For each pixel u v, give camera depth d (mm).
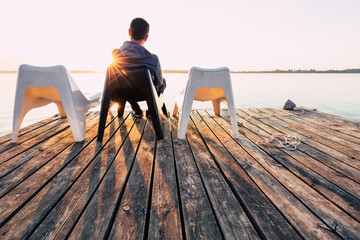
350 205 971
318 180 1190
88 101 2047
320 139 1916
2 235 773
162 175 1221
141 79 1721
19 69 1637
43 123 2420
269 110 3318
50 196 1014
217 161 1431
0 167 1312
